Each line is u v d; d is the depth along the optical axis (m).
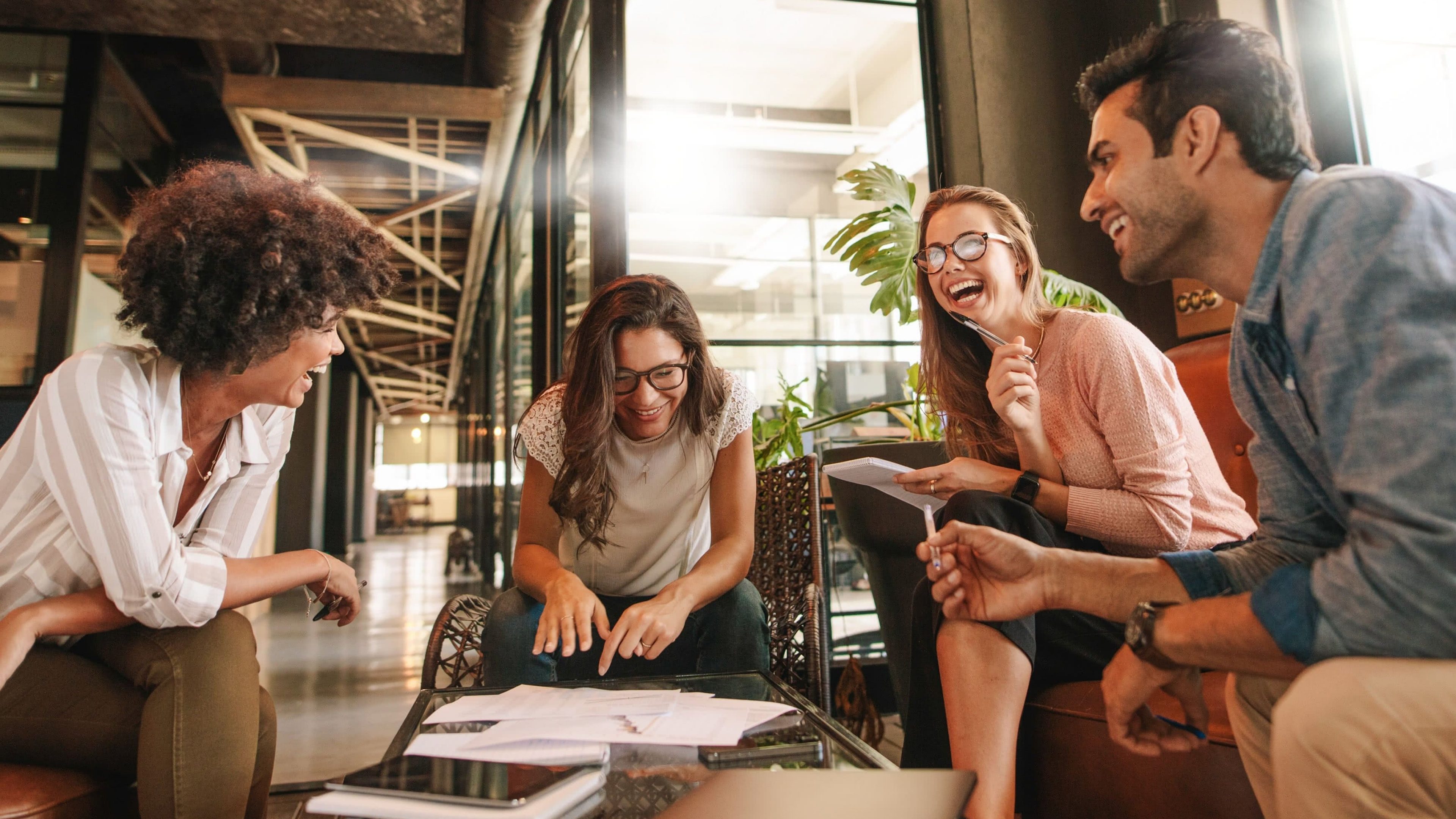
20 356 4.12
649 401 1.46
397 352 15.24
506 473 6.40
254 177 1.18
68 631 1.05
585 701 1.05
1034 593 0.96
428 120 5.83
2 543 1.08
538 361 4.21
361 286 1.18
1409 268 0.67
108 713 1.08
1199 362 1.80
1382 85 2.17
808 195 3.25
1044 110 2.80
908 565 1.85
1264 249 0.81
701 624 1.50
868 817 0.58
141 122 5.30
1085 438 1.38
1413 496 0.63
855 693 2.25
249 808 1.25
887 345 3.15
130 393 1.07
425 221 8.12
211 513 1.30
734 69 3.20
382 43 4.27
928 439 2.52
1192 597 0.90
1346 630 0.67
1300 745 0.68
